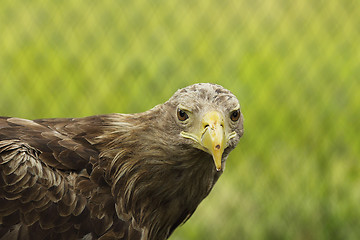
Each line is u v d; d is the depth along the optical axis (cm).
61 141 829
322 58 1276
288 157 1170
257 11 1294
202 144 773
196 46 1277
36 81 1227
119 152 836
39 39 1254
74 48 1249
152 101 1230
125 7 1267
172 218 883
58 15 1259
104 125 848
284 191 1152
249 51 1288
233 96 796
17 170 796
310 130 1203
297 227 1138
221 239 1158
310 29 1288
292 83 1259
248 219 1157
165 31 1272
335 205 1141
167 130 809
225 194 1174
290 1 1292
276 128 1216
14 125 834
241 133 813
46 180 805
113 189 838
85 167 829
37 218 805
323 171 1157
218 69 1277
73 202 817
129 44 1258
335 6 1288
